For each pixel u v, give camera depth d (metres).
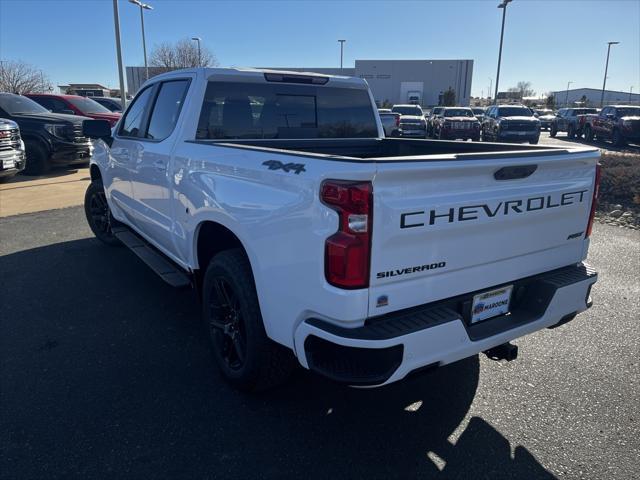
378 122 5.05
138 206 4.84
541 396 3.37
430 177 2.39
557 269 3.22
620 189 9.99
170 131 4.18
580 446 2.88
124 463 2.71
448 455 2.80
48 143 12.54
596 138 25.86
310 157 2.50
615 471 2.69
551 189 2.94
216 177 3.23
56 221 8.07
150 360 3.76
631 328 4.38
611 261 6.28
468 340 2.63
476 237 2.66
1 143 10.81
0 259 6.07
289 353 3.07
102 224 6.49
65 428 2.98
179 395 3.32
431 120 30.42
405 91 70.94
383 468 2.70
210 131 4.04
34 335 4.13
